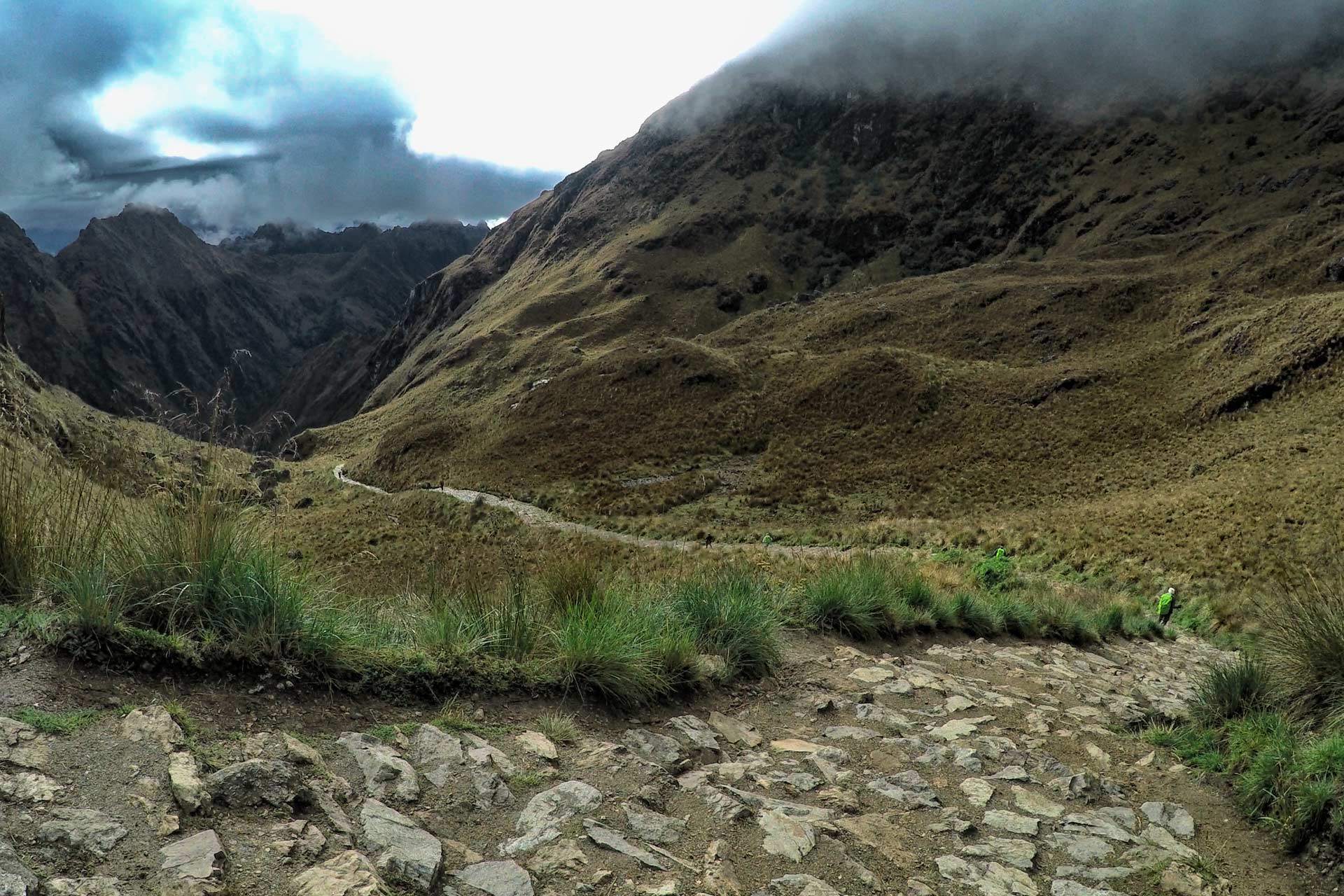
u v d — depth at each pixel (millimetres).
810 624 8391
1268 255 105250
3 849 2555
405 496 67500
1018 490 52656
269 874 2791
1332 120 174250
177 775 3195
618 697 5293
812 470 65625
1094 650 11602
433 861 3125
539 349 179250
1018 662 8836
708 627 6812
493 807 3713
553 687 5203
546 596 6242
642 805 3973
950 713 6383
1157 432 57750
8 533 4352
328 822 3229
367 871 2893
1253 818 4832
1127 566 28391
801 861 3666
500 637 5473
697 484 65688
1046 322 99375
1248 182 168375
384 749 3977
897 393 73750
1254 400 56500
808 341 117625
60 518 4473
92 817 2842
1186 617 21406
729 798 4180
